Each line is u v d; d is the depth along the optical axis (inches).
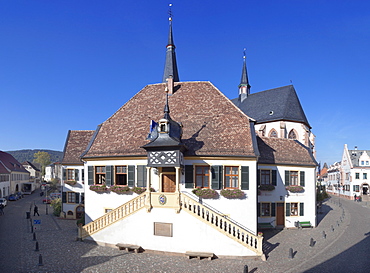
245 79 2170.3
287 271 582.6
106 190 895.7
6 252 711.7
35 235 842.8
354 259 665.0
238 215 787.4
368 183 2440.9
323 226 1111.6
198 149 817.5
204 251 678.5
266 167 1026.7
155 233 716.7
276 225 1039.6
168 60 1727.4
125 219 749.3
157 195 721.0
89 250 726.5
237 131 873.5
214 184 800.3
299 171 1088.2
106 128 1029.2
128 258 663.8
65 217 1291.8
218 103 997.2
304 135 1542.8
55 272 572.7
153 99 1088.2
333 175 3129.9
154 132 875.4
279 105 1610.5
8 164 2775.6
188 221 694.5
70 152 1336.1
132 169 868.6
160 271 580.4
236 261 644.1
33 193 3110.2
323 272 577.3
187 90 1085.1
